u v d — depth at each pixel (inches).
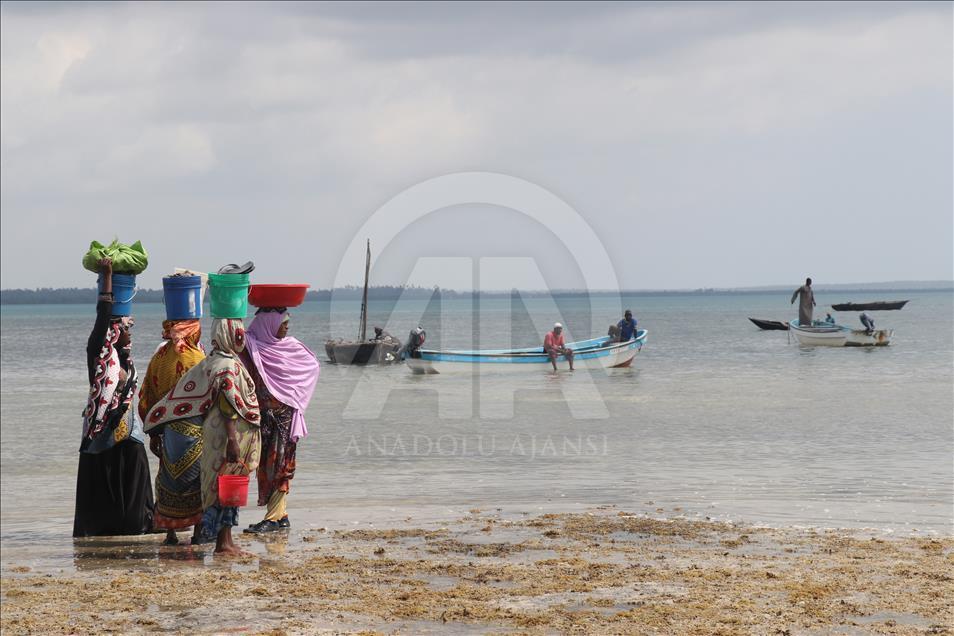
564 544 380.5
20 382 1578.5
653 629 268.8
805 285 1996.8
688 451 673.6
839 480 533.6
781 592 301.7
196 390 380.8
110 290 403.9
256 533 414.0
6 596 315.3
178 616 291.3
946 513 437.1
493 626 275.6
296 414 421.4
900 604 285.9
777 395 1066.7
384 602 301.1
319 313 6387.8
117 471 414.0
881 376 1286.9
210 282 379.2
